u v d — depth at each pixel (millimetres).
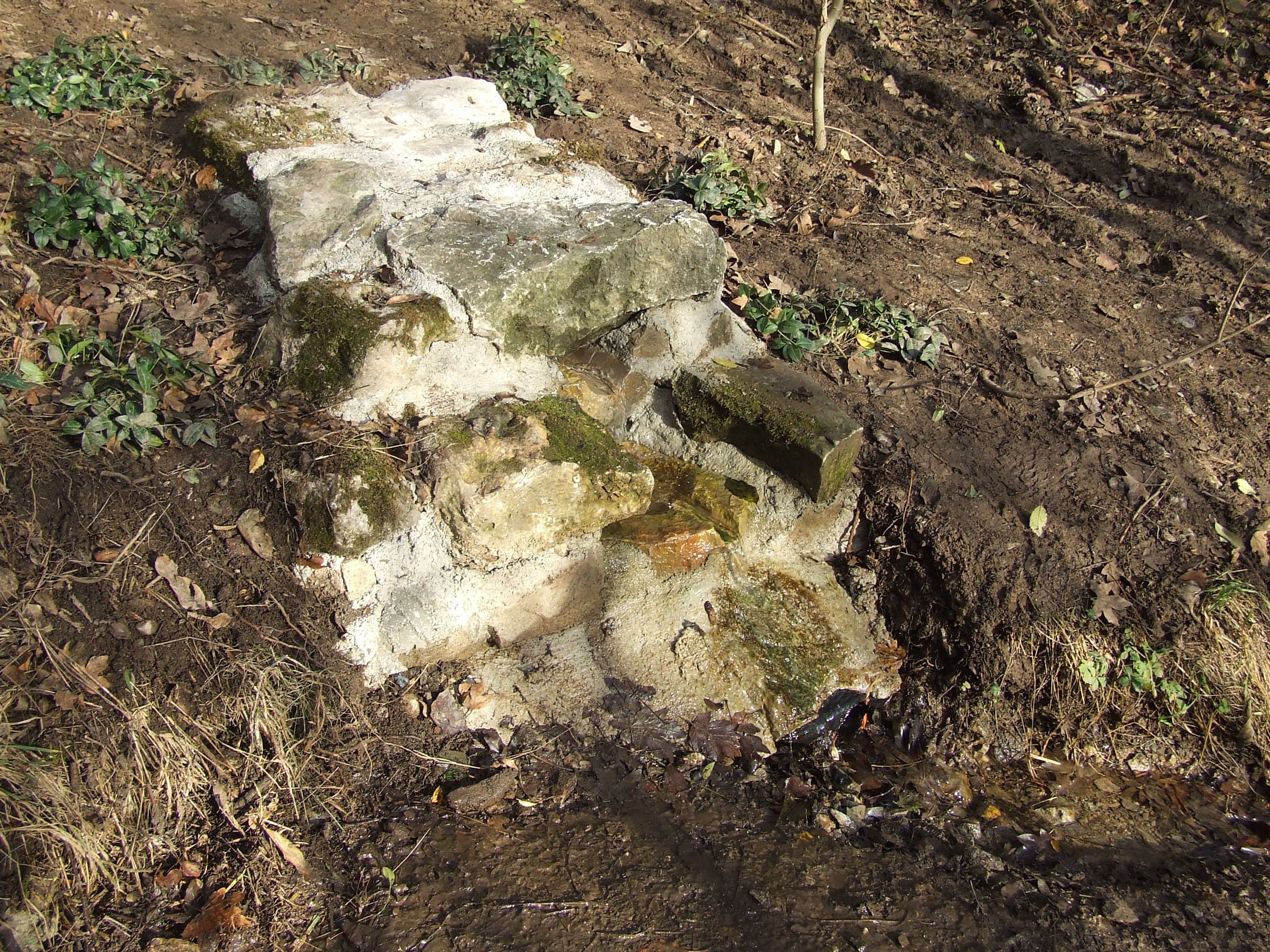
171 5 5848
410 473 3445
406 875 2893
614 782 3359
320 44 5754
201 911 2715
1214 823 3660
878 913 3049
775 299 4605
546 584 3611
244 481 3402
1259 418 4559
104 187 4039
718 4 7109
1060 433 4340
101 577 3139
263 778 3020
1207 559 4027
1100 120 6570
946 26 7336
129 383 3449
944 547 3916
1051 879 3322
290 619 3291
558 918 2818
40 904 2598
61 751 2805
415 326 3574
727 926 2891
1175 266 5414
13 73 4754
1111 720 3867
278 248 3820
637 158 5363
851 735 3840
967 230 5520
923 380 4465
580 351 4223
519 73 5480
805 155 5766
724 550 3930
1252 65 7145
